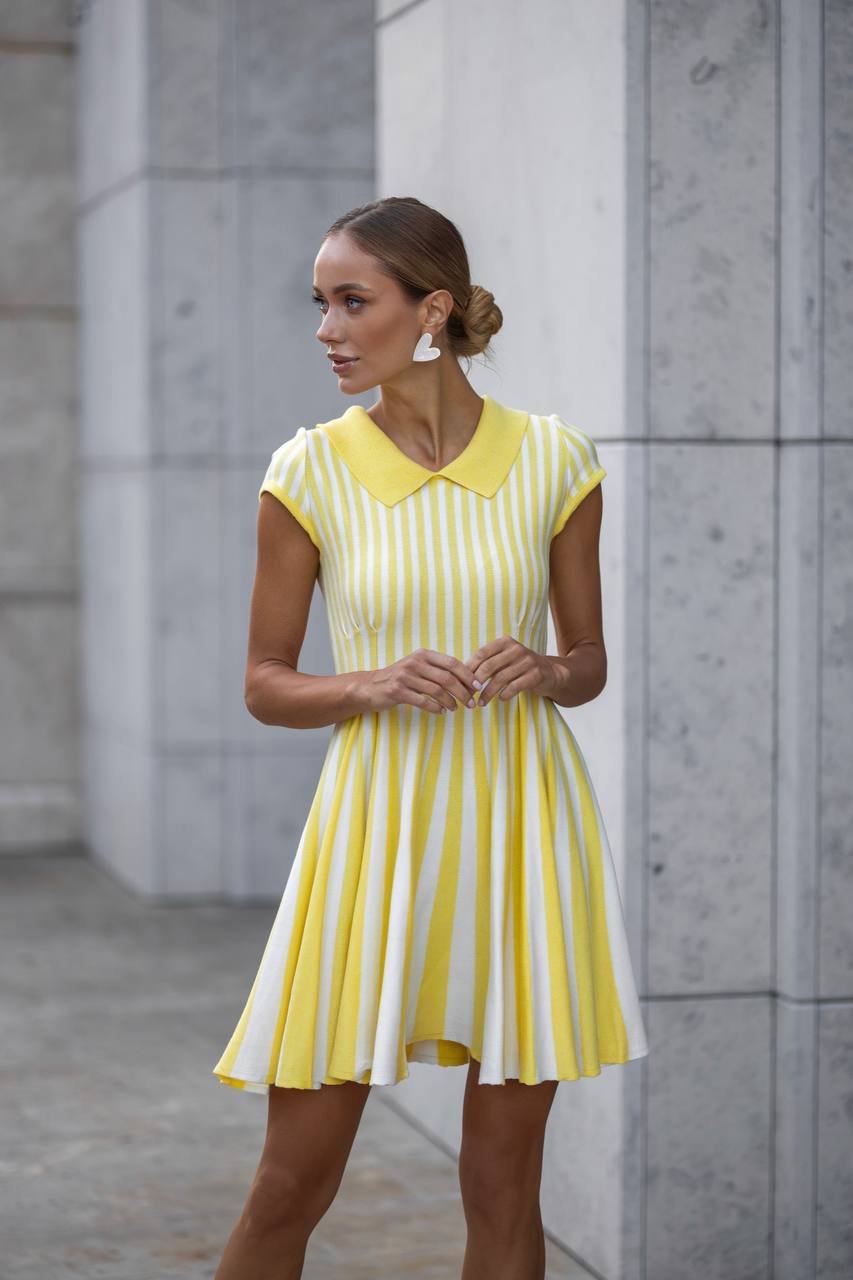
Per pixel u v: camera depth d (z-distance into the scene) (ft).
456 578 10.95
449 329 11.32
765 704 14.79
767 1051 14.90
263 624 11.43
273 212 29.37
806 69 14.23
